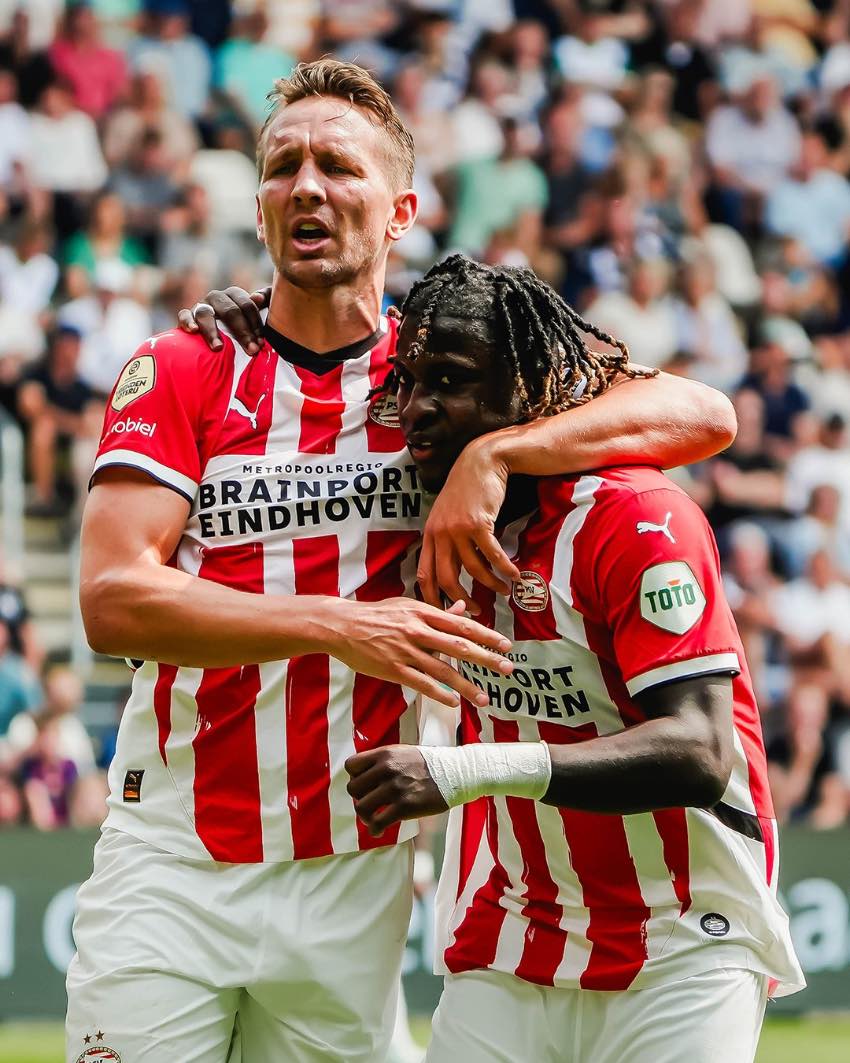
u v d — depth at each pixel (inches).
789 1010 436.5
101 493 200.7
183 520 203.9
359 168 206.8
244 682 205.6
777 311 717.9
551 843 197.3
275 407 207.9
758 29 792.3
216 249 666.2
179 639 192.1
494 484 188.1
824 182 762.8
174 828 207.9
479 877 209.9
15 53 686.5
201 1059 203.9
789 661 593.9
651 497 189.0
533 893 201.2
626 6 780.6
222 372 208.1
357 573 207.9
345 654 187.6
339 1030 211.0
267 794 206.2
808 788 576.7
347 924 208.8
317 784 206.5
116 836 210.8
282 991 207.3
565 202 708.0
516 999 201.3
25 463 612.4
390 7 756.0
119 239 655.1
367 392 210.5
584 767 177.2
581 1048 198.8
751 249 745.0
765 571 607.8
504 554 188.4
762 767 201.3
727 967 193.9
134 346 626.2
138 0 722.8
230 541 206.4
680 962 194.1
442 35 744.3
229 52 725.3
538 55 751.7
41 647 553.0
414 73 730.8
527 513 196.4
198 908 204.5
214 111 711.7
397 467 208.4
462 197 698.8
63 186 660.7
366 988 210.7
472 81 738.2
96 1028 201.9
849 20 807.7
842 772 581.6
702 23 784.3
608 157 722.8
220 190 685.3
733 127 758.5
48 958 412.2
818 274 737.0
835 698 590.2
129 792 211.0
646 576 185.2
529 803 197.2
